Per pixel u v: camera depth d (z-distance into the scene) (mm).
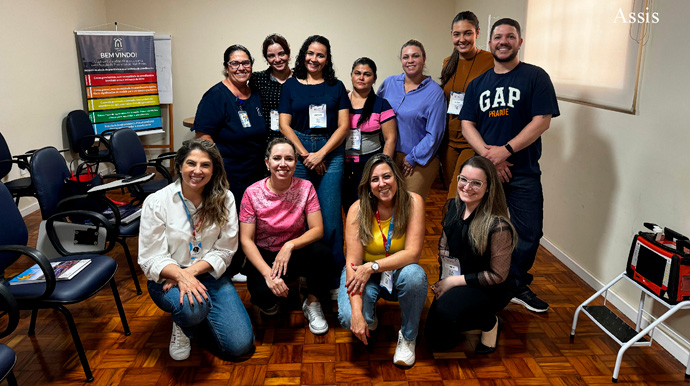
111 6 5969
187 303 2168
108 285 3076
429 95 3094
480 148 2674
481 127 2740
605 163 2920
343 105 2885
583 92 3113
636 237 2314
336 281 2883
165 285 2234
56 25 5090
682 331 2332
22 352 2375
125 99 5816
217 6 6012
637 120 2615
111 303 2861
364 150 3049
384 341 2498
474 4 5453
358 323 2188
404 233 2324
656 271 2178
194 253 2330
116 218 2721
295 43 6180
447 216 2383
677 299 2094
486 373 2244
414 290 2205
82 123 5188
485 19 5082
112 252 3592
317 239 2543
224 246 2367
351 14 6133
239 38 6113
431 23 6223
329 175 2869
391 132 3039
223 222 2318
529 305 2791
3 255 2209
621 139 2758
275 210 2506
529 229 2715
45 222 2605
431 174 3215
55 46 5082
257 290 2520
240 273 3027
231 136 3004
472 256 2258
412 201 2311
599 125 2969
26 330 2566
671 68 2359
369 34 6215
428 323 2352
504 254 2178
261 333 2564
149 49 5883
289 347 2441
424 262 3453
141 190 3467
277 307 2727
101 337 2512
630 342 2143
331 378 2207
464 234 2268
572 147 3293
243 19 6062
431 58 6336
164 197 2256
